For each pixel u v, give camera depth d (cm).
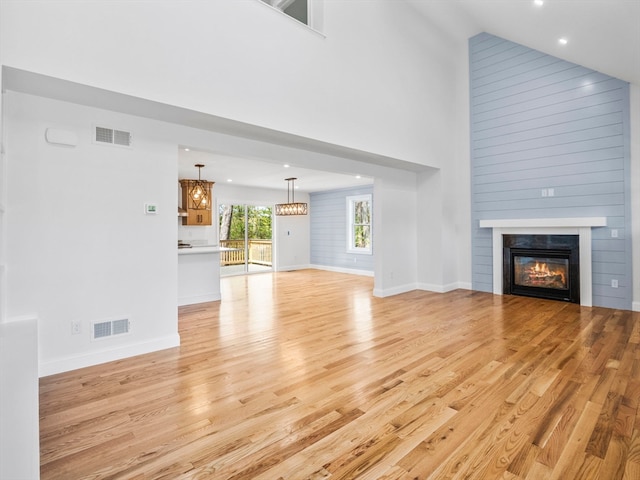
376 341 351
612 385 248
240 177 779
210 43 310
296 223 1034
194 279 549
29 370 165
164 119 323
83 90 256
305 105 384
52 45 235
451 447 180
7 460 101
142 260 316
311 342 350
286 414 214
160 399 232
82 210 284
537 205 541
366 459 171
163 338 329
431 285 624
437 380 260
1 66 214
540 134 536
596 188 485
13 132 255
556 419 205
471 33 600
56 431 195
